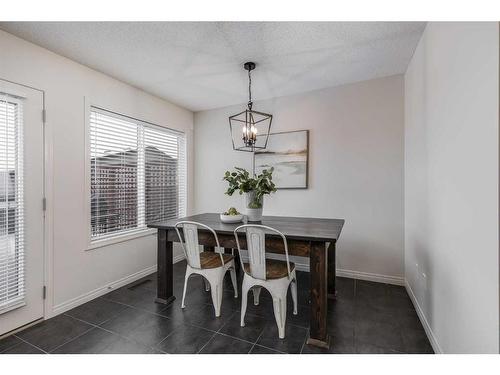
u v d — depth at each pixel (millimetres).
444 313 1477
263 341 1754
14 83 1891
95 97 2502
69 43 2035
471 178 1139
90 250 2432
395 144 2697
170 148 3572
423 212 1923
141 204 3080
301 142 3127
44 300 2057
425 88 1854
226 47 2127
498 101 928
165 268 2332
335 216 2980
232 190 2520
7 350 1673
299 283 2836
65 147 2225
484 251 1040
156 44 2072
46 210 2076
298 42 2055
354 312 2141
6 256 1845
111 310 2213
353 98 2883
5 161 1844
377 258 2791
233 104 3594
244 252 3516
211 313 2150
